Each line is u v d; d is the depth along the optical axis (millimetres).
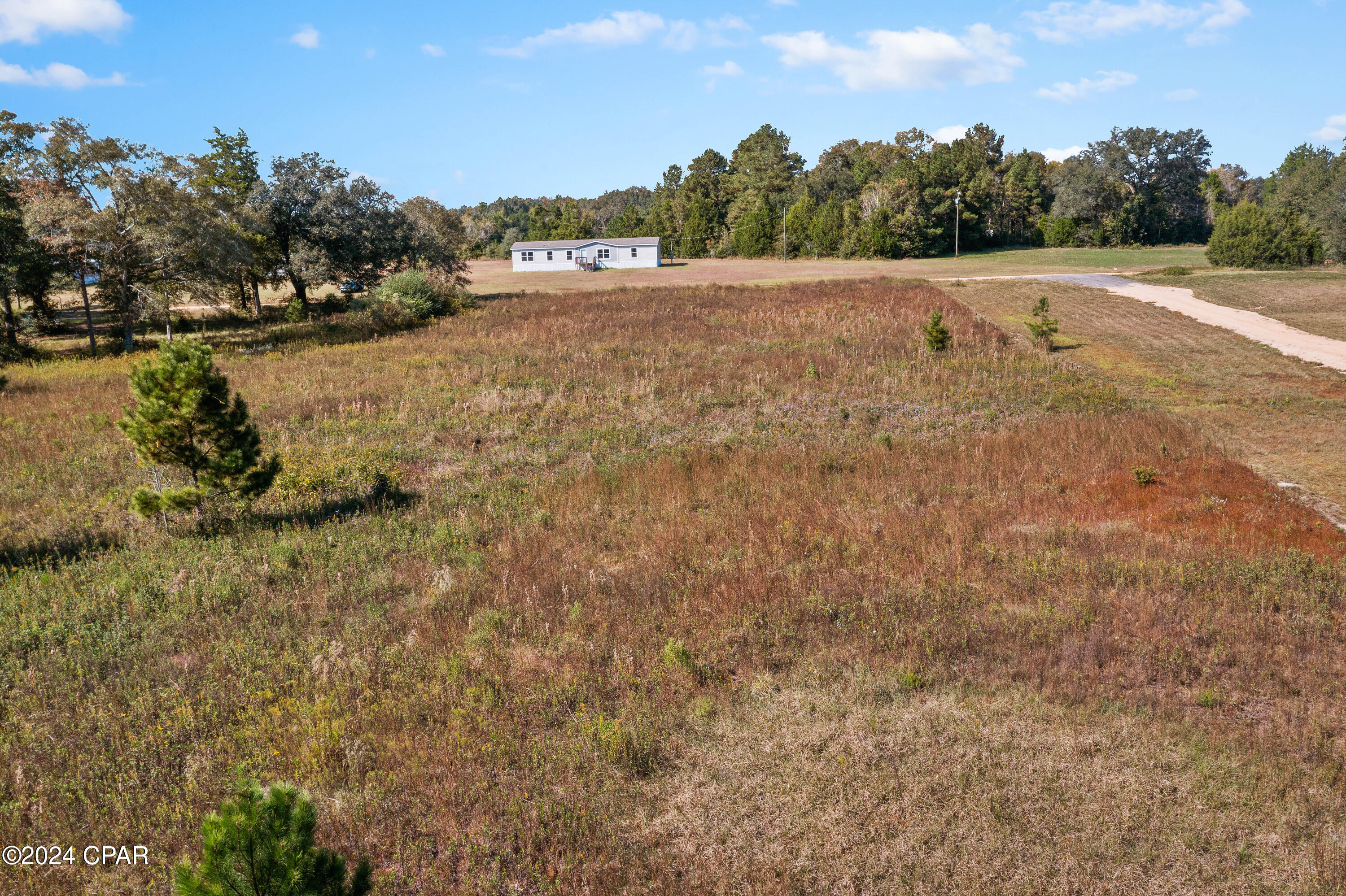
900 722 7727
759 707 8125
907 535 12844
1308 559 11656
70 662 8938
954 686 8508
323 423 20828
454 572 11609
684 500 14945
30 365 32375
